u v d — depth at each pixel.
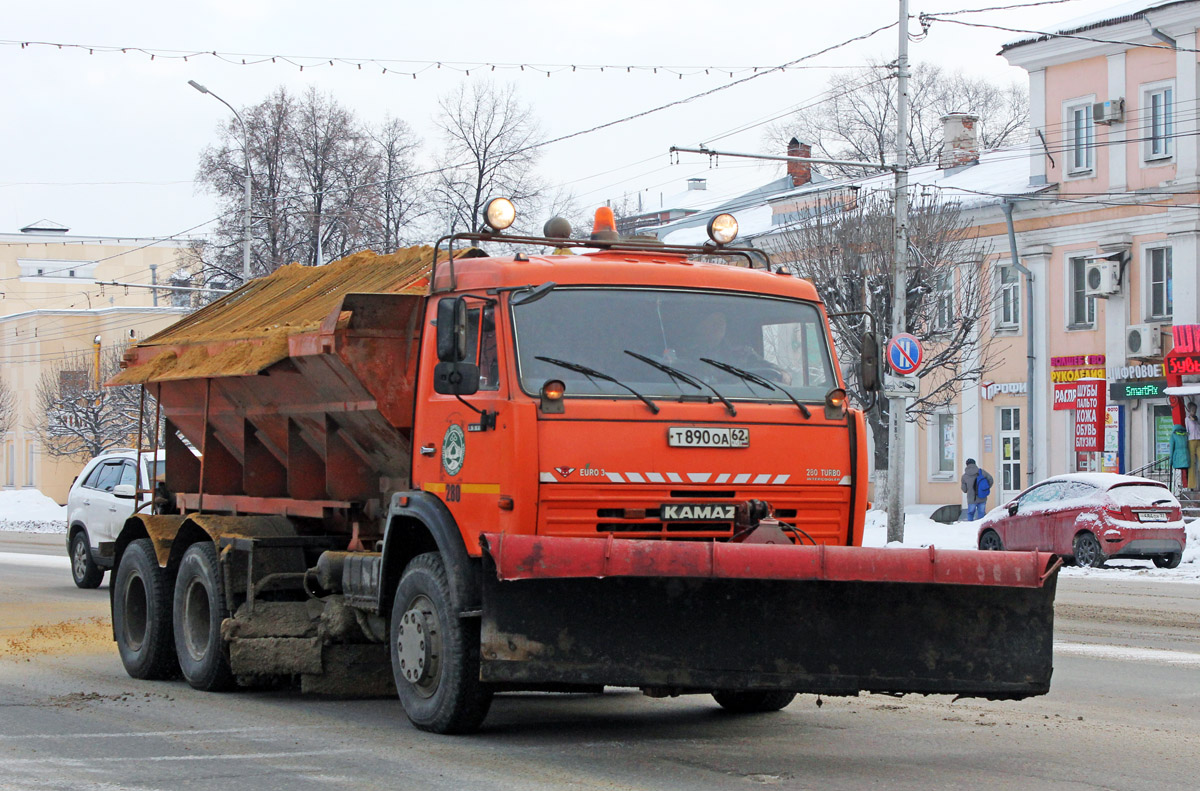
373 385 11.30
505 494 9.55
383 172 67.44
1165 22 41.69
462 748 9.94
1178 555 29.70
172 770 9.20
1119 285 43.22
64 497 85.25
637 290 10.22
